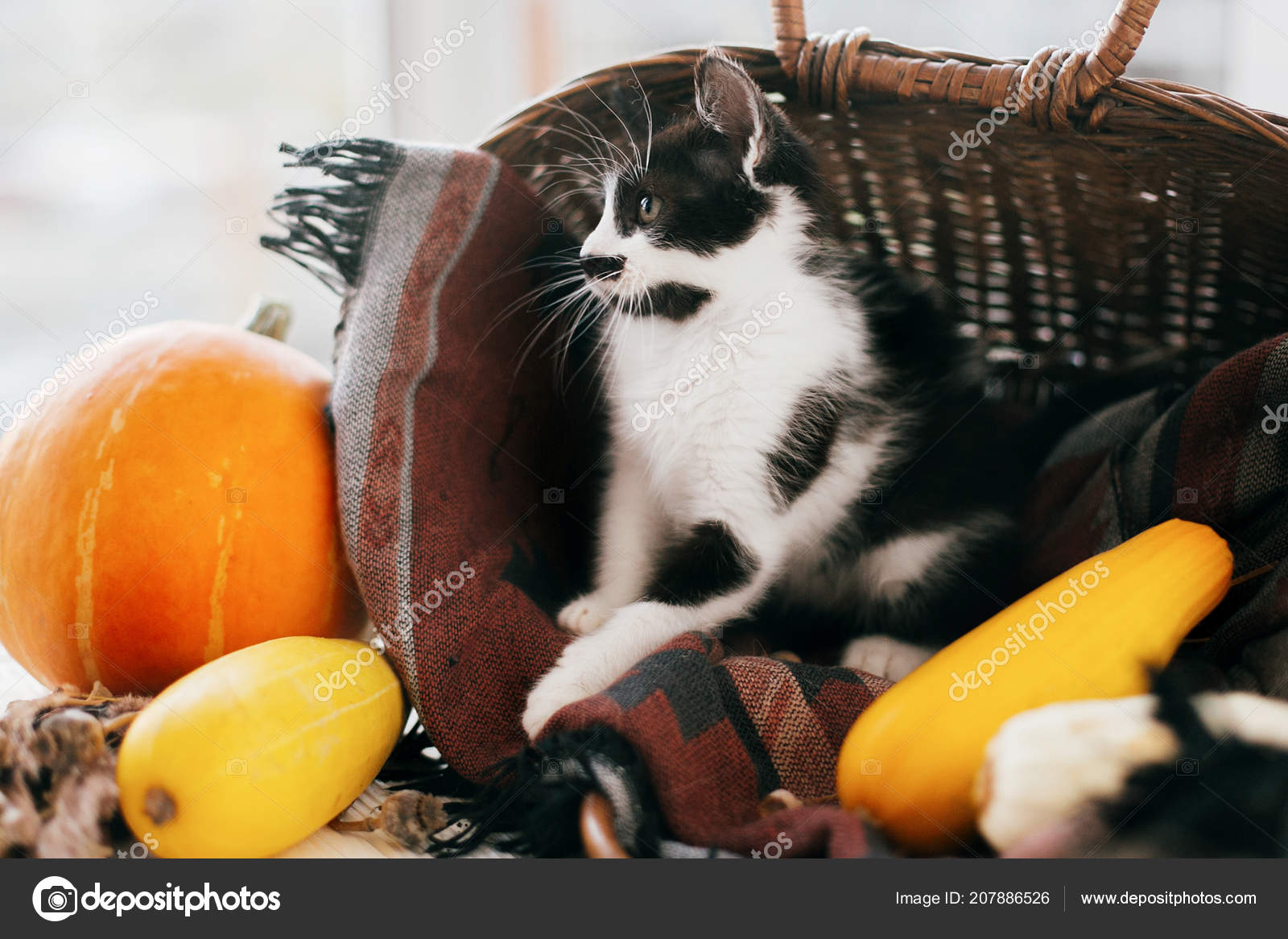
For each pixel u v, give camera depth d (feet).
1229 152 3.71
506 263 3.88
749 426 3.89
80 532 3.30
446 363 3.61
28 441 3.47
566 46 7.37
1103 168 4.10
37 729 2.74
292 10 6.95
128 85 6.58
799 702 3.07
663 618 3.68
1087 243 4.39
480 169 3.89
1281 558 3.30
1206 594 3.22
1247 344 4.25
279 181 6.94
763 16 7.09
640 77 4.21
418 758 3.46
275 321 4.42
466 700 3.27
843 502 4.10
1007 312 4.65
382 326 3.57
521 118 4.18
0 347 6.26
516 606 3.46
